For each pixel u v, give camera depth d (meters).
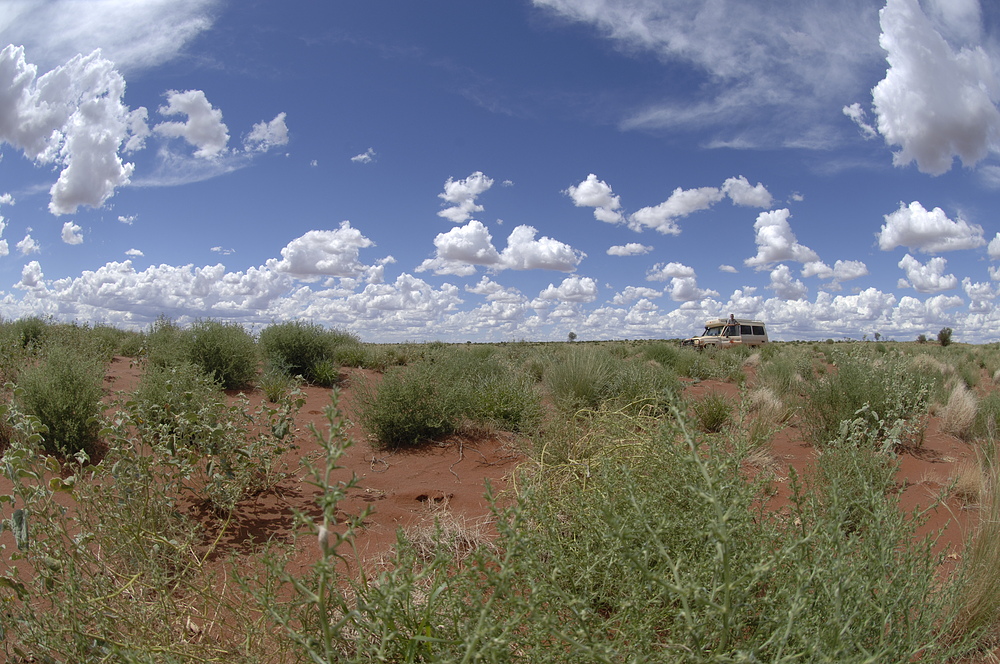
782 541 2.03
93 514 2.98
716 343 24.66
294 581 1.71
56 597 2.21
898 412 6.17
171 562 2.89
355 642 1.94
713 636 1.61
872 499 2.23
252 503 4.23
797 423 7.13
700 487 1.94
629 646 1.68
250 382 9.76
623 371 8.75
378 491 4.76
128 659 1.85
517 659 1.75
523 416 6.63
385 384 6.34
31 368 5.64
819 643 1.61
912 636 1.88
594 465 3.44
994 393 9.38
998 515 3.17
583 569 2.08
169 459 3.57
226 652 2.08
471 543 3.44
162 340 10.89
